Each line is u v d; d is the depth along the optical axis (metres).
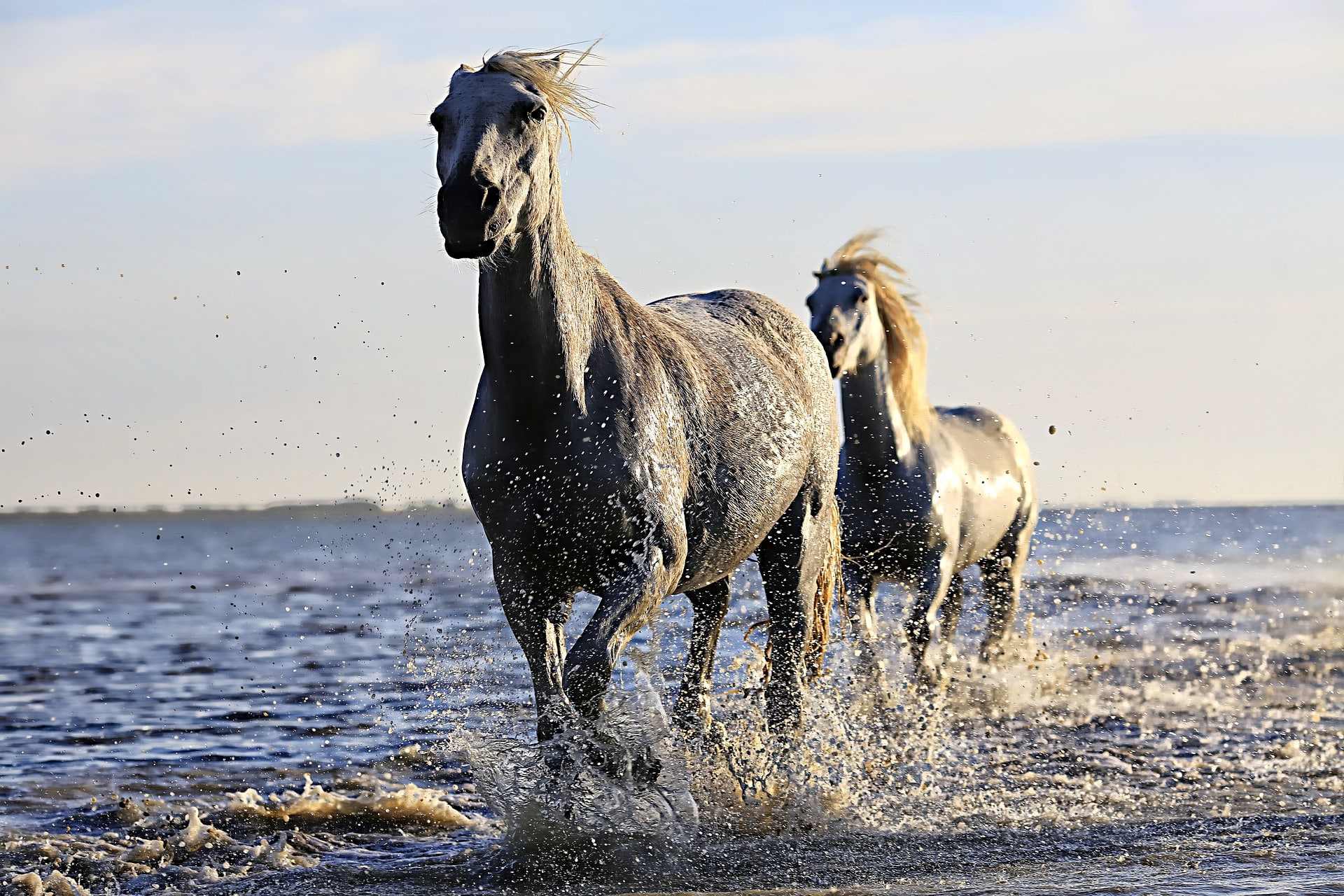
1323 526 106.69
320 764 10.20
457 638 19.58
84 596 35.22
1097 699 13.49
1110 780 9.59
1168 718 12.38
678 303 9.30
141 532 174.38
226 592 35.88
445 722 11.97
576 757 7.02
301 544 95.62
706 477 7.98
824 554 9.77
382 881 6.84
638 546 7.27
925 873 6.94
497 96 6.54
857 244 13.81
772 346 9.53
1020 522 16.14
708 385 8.17
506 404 7.02
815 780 8.87
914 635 13.20
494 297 6.84
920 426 13.55
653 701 7.51
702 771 8.65
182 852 7.49
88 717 12.60
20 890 6.48
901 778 9.51
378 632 21.20
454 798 9.02
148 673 16.36
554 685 7.36
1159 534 81.75
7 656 18.70
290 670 16.42
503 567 7.41
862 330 12.96
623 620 6.96
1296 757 10.46
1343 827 7.96
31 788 9.30
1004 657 15.94
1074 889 6.44
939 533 13.42
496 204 6.29
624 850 7.16
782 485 8.75
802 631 9.49
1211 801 8.87
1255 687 14.34
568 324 6.96
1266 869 6.84
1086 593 28.64
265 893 6.60
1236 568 41.31
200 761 10.32
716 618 9.55
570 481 7.07
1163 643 18.36
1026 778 9.63
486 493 7.27
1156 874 6.77
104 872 7.03
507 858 7.13
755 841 7.75
